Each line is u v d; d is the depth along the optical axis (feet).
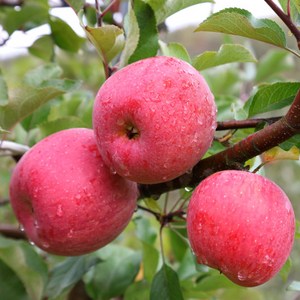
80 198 1.46
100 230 1.50
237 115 1.68
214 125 1.38
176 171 1.35
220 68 3.03
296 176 3.95
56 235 1.48
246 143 1.42
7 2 2.62
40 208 1.47
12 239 2.28
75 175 1.47
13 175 1.59
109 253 2.23
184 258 2.18
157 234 2.48
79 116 2.37
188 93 1.32
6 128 1.81
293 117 1.34
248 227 1.29
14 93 1.73
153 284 1.79
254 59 1.74
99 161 1.49
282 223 1.32
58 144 1.51
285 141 1.45
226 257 1.30
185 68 1.36
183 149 1.32
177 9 1.73
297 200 3.94
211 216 1.31
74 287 2.29
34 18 2.42
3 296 1.96
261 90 1.62
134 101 1.30
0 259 1.99
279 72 3.20
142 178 1.37
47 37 2.46
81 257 2.07
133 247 2.85
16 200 1.60
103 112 1.36
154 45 1.68
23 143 2.15
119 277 2.18
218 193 1.32
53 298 2.00
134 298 2.19
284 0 1.54
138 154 1.33
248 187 1.33
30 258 2.12
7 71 3.70
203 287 2.14
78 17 1.53
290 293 4.08
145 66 1.35
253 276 1.32
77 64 3.14
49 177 1.46
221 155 1.45
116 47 1.55
